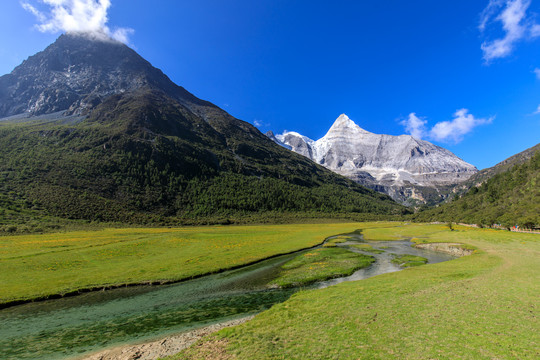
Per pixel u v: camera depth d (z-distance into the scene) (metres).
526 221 93.56
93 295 35.25
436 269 40.22
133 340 21.81
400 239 94.94
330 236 106.44
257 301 31.47
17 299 32.38
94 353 19.83
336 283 38.69
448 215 181.00
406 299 24.95
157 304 31.36
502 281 29.59
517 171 164.38
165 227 135.12
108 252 59.44
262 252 64.31
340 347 16.25
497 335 16.14
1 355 19.95
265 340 18.44
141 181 198.12
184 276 43.03
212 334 20.80
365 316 21.17
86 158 194.38
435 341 15.88
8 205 114.38
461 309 21.19
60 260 50.72
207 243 77.31
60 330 24.52
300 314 23.38
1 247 62.59
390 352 14.99
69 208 129.25
